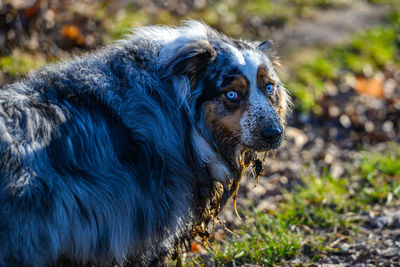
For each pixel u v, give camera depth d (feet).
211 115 11.24
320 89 28.12
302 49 32.68
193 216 11.93
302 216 17.39
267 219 16.78
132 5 29.78
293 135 23.85
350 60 32.07
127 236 10.29
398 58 34.53
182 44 11.15
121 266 10.77
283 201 18.84
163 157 10.64
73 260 9.91
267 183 19.99
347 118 26.55
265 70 11.48
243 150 12.17
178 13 31.45
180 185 10.94
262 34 33.53
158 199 10.62
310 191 19.11
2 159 8.98
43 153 9.37
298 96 26.61
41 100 9.99
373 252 14.89
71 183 9.50
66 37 24.20
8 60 21.88
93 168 9.84
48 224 9.17
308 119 25.99
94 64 11.19
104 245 10.04
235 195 12.89
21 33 23.32
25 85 10.53
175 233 11.33
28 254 9.03
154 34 11.91
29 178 9.07
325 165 22.07
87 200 9.62
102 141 10.05
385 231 16.37
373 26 38.27
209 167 11.68
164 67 11.12
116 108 10.48
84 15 25.84
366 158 22.02
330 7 40.96
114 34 25.71
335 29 36.65
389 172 20.88
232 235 16.21
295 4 39.65
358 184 20.36
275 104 12.01
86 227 9.68
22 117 9.51
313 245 15.37
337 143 24.68
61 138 9.66
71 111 10.03
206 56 11.00
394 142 25.03
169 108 10.94
